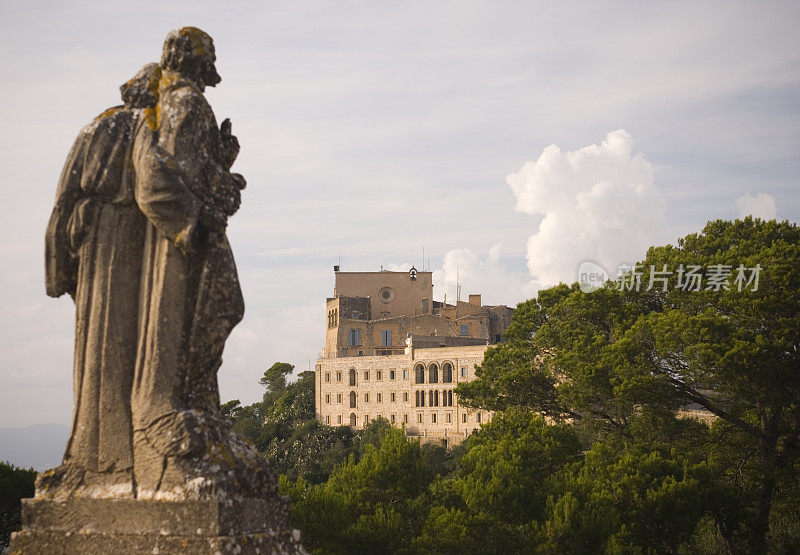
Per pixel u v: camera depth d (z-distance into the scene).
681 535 33.00
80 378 9.73
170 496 9.24
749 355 37.47
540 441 41.34
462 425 144.50
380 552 25.27
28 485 25.42
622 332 47.03
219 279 9.89
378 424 148.62
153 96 10.09
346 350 164.12
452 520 29.25
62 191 9.80
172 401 9.53
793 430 41.44
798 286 39.75
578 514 30.12
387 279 175.00
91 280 9.79
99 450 9.56
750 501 36.03
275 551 9.71
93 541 9.27
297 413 164.75
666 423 42.72
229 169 10.72
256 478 9.85
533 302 60.19
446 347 154.88
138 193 9.47
